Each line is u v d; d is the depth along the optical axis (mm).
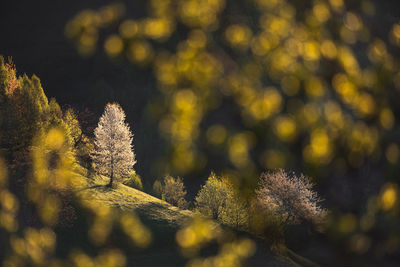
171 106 2826
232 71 2895
